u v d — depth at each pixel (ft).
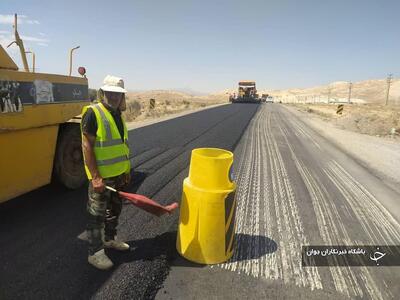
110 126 11.90
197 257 13.01
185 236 13.23
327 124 80.28
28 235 14.40
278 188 23.21
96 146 11.73
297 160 33.04
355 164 33.94
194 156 13.01
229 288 11.67
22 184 16.07
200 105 136.98
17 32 17.06
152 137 40.52
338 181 26.45
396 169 32.94
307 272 13.01
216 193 12.56
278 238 15.70
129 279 11.76
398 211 20.56
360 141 51.80
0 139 14.58
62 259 12.73
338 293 11.84
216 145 37.29
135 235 14.98
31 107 15.80
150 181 22.70
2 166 14.85
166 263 12.91
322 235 16.34
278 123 70.18
